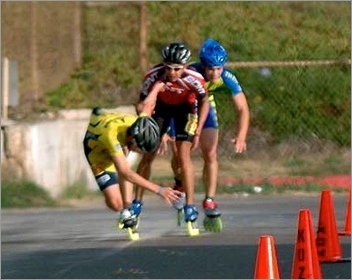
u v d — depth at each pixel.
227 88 36.47
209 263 30.30
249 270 29.08
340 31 67.00
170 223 39.75
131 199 35.12
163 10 70.31
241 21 68.94
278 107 60.59
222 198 49.22
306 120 60.25
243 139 36.59
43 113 54.56
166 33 69.25
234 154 57.62
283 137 59.19
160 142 34.84
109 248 33.62
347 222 35.72
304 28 67.69
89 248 33.72
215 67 35.78
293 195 50.31
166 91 35.19
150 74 35.41
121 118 32.66
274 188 51.41
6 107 52.81
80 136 50.19
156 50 68.31
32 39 63.53
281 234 36.28
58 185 48.66
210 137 36.38
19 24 66.31
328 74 61.62
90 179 50.84
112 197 34.03
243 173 54.62
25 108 58.69
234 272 28.83
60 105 63.06
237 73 61.97
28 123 48.31
